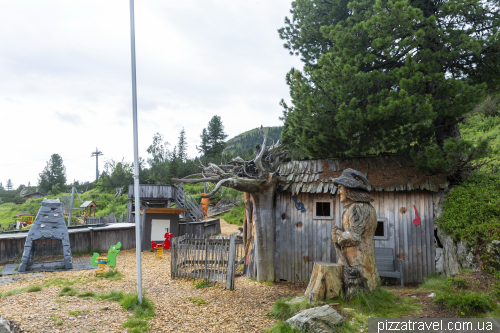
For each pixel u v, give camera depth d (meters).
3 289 9.09
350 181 7.80
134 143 7.76
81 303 7.44
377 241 10.24
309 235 10.69
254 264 10.80
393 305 6.92
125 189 64.38
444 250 9.48
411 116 9.34
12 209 65.44
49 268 12.16
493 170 11.16
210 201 39.62
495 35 9.53
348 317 6.22
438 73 9.27
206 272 9.92
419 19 9.52
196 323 6.50
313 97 10.72
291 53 14.93
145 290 9.01
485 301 5.94
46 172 98.94
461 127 21.92
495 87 10.95
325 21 13.73
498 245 7.56
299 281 10.44
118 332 5.84
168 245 15.79
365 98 10.45
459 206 9.16
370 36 10.27
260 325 6.45
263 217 10.48
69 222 28.08
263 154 10.96
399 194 10.36
